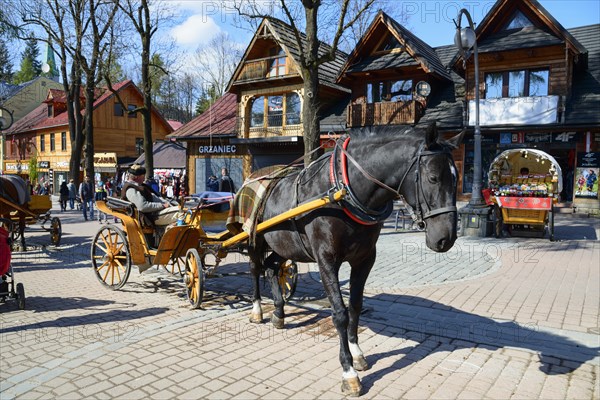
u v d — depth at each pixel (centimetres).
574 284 761
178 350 468
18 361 441
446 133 2033
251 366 430
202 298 622
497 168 1307
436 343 491
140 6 2000
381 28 2172
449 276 817
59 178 4056
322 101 2411
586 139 1805
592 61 2031
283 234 468
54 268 907
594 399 368
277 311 543
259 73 2470
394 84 2231
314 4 1158
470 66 2023
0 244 585
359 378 401
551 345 486
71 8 2312
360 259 421
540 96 1859
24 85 5109
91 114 2525
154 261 651
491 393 379
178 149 3312
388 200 394
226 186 1772
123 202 706
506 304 643
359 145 397
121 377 403
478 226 1305
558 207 1866
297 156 2478
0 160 5016
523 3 1928
